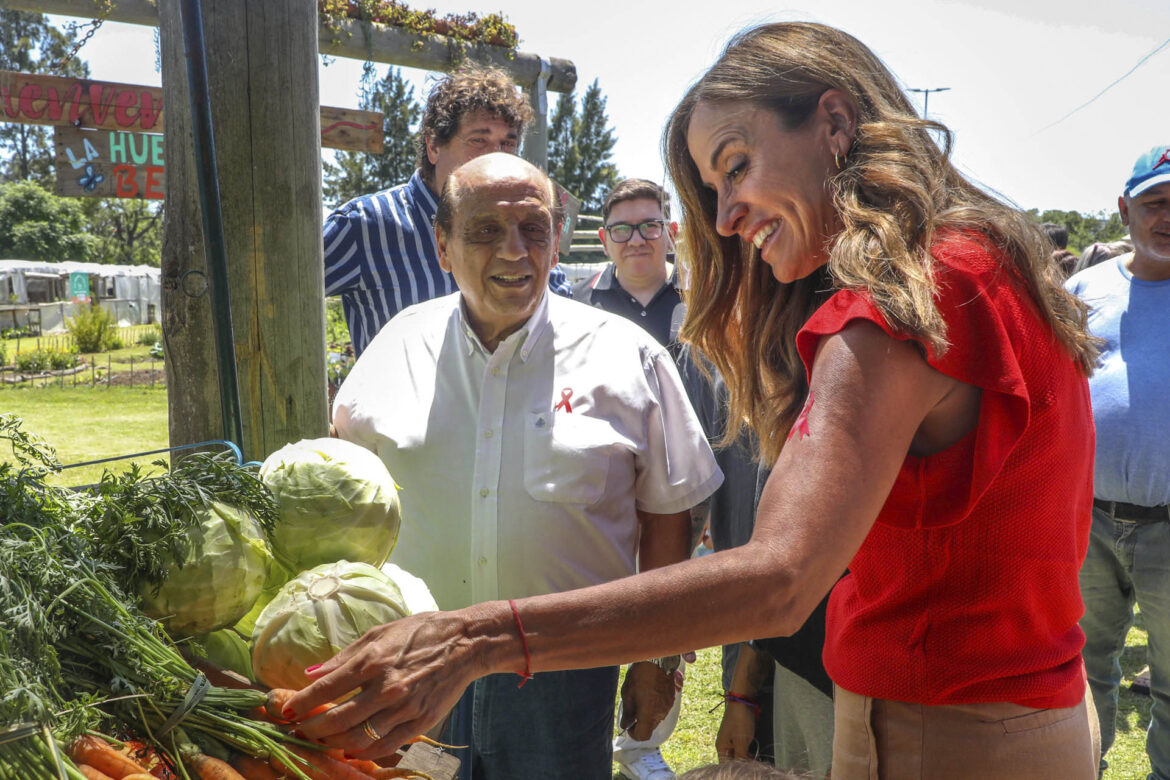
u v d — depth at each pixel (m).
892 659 1.37
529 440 2.14
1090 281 3.35
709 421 2.74
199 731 1.17
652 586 1.06
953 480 1.21
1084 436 1.34
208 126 1.92
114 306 35.19
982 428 1.17
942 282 1.17
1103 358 3.16
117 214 50.41
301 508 1.51
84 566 1.20
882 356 1.12
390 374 2.32
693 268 1.83
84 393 16.33
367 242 3.27
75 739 1.08
